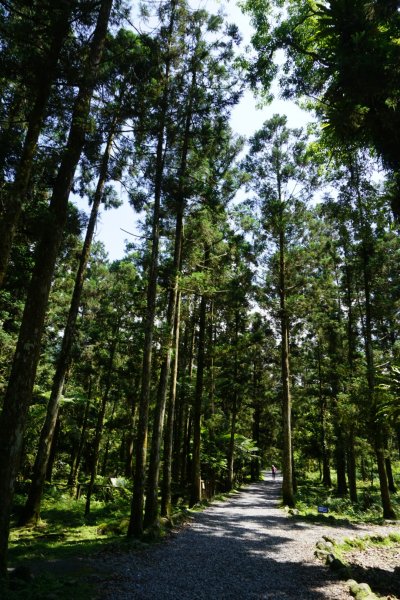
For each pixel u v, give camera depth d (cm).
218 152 1493
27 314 707
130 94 955
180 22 1287
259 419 3797
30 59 741
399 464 3894
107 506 1648
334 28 749
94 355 1928
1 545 616
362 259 1847
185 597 599
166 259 1656
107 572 705
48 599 526
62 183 779
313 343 2841
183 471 2611
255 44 1000
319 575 748
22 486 1867
